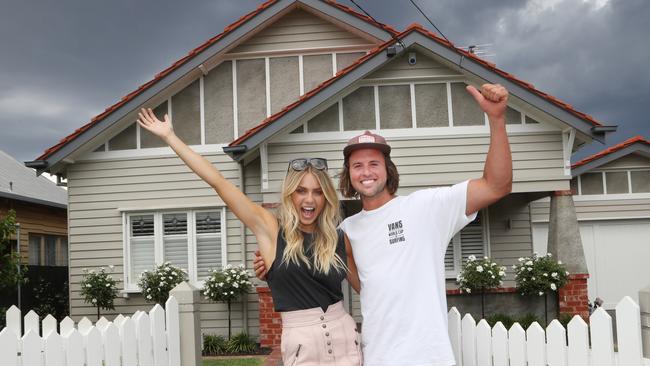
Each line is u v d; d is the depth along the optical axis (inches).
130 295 494.3
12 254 402.9
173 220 498.3
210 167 137.9
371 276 130.0
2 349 132.0
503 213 538.3
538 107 419.8
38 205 679.7
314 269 131.8
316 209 134.8
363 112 452.8
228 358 403.9
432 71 447.2
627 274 589.6
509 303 445.1
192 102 506.9
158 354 193.6
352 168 135.0
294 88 508.1
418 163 450.0
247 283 458.6
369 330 129.6
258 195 490.6
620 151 575.2
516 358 146.6
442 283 129.2
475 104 450.6
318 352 130.5
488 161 119.8
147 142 500.1
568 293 429.1
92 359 158.9
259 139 430.0
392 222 130.7
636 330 122.3
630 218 587.2
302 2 490.6
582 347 133.3
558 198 440.1
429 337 124.3
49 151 475.8
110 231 497.0
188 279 487.8
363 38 507.2
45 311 573.9
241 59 510.6
